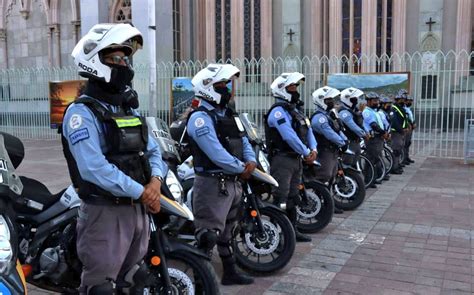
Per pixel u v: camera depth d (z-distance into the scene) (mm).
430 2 17453
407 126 10344
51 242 3234
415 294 3914
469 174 9773
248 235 4309
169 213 3035
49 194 3439
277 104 5074
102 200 2574
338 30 17984
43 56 23094
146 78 15219
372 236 5516
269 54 19203
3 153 2447
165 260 3012
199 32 20641
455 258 4754
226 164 3732
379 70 17594
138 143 2598
